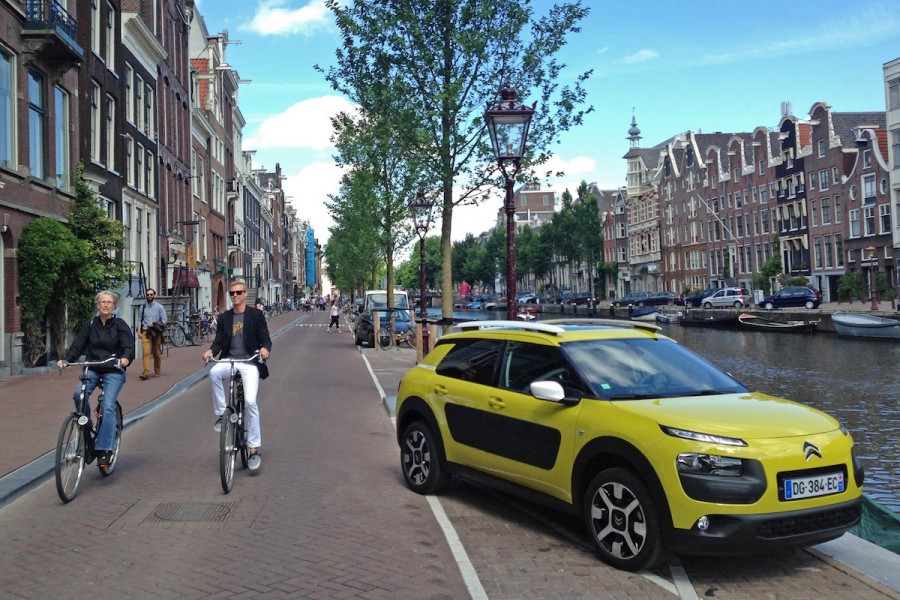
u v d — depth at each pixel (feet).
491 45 48.57
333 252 234.17
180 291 111.86
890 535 20.34
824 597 15.06
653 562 15.75
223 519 20.10
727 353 97.35
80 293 60.13
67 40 58.70
